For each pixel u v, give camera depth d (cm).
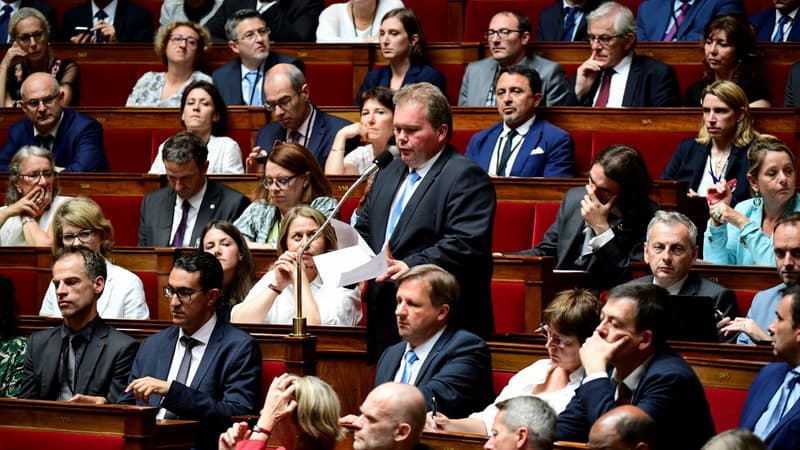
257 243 2088
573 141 2294
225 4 3031
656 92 2480
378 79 2708
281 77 2395
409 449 1288
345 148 2388
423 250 1606
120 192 2362
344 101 2816
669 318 1342
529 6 2962
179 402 1564
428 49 2747
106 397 1709
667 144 2319
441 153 1647
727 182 2130
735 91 2153
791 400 1373
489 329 1639
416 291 1527
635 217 1848
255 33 2702
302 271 1789
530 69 2312
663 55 2612
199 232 2209
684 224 1672
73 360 1727
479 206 1611
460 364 1515
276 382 1330
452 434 1345
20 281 2089
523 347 1581
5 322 1794
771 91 2553
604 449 1127
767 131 2295
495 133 2336
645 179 1852
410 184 1659
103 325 1742
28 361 1739
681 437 1303
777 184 1917
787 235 1645
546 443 1220
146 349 1686
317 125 2433
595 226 1859
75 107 2706
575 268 1916
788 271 1647
